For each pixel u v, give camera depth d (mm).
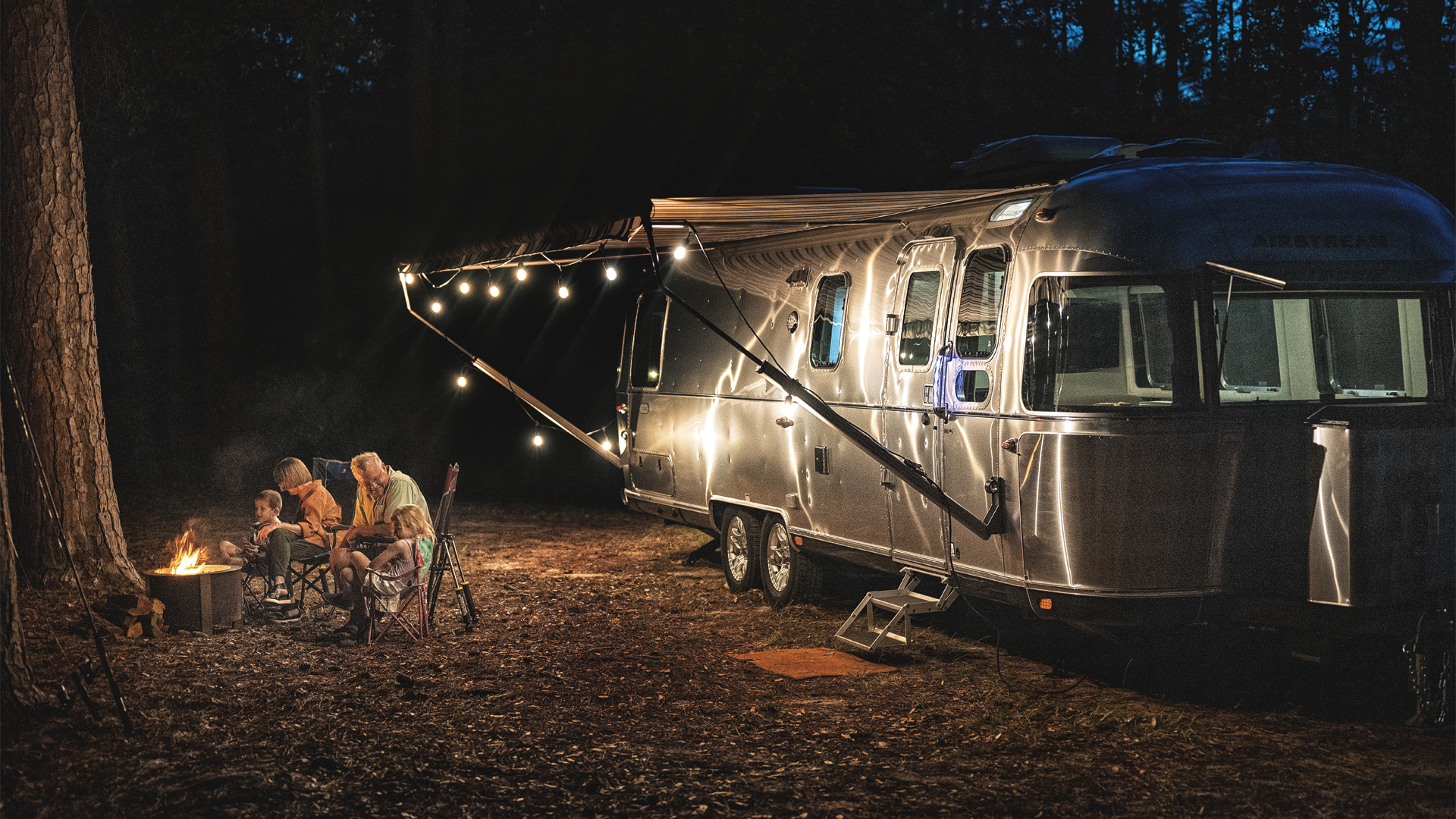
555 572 10945
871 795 4957
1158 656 7059
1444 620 5773
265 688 6480
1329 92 13719
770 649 7750
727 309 10008
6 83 8719
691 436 10477
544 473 19812
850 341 8180
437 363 22703
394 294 23672
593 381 22266
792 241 9078
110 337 22297
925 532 7328
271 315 24969
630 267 21359
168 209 24859
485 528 14180
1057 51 20594
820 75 18781
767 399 9195
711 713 6215
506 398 22391
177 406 21688
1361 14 13484
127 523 14273
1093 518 6102
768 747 5621
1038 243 6438
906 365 7527
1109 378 6449
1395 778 5047
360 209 26016
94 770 5086
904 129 18703
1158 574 6078
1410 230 6473
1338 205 6422
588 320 22406
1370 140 12570
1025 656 7500
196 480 19156
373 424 21297
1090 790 4984
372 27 24406
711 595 9750
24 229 8773
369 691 6504
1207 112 15797
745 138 19266
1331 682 6500
